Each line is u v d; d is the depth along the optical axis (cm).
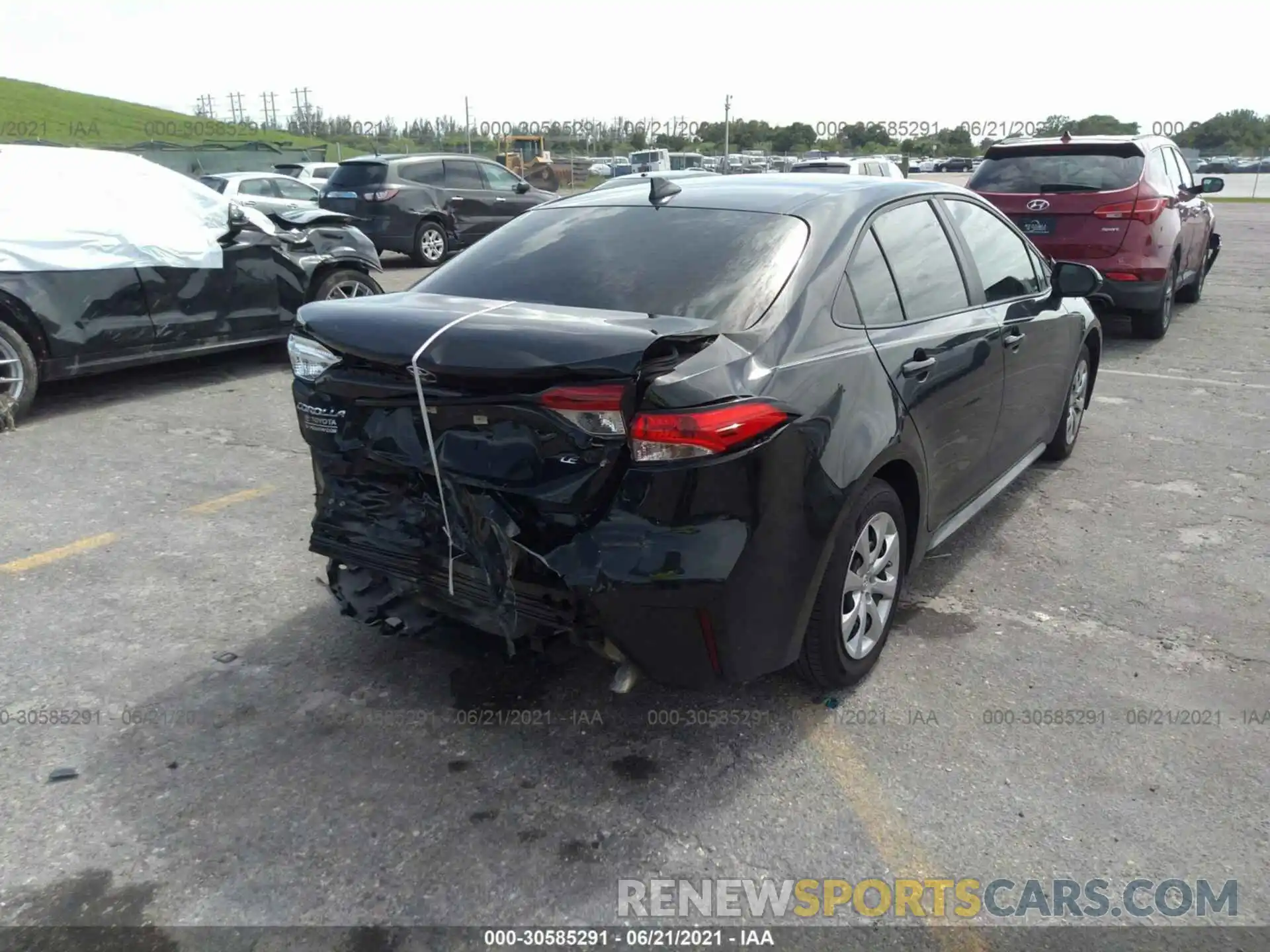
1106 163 857
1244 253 1669
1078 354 529
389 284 1361
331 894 242
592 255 332
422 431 279
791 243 318
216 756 295
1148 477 541
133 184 697
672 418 251
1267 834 263
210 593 402
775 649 285
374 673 342
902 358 331
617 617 260
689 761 294
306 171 2297
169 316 709
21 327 636
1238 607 392
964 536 462
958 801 277
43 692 329
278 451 589
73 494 514
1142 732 309
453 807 274
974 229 428
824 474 285
